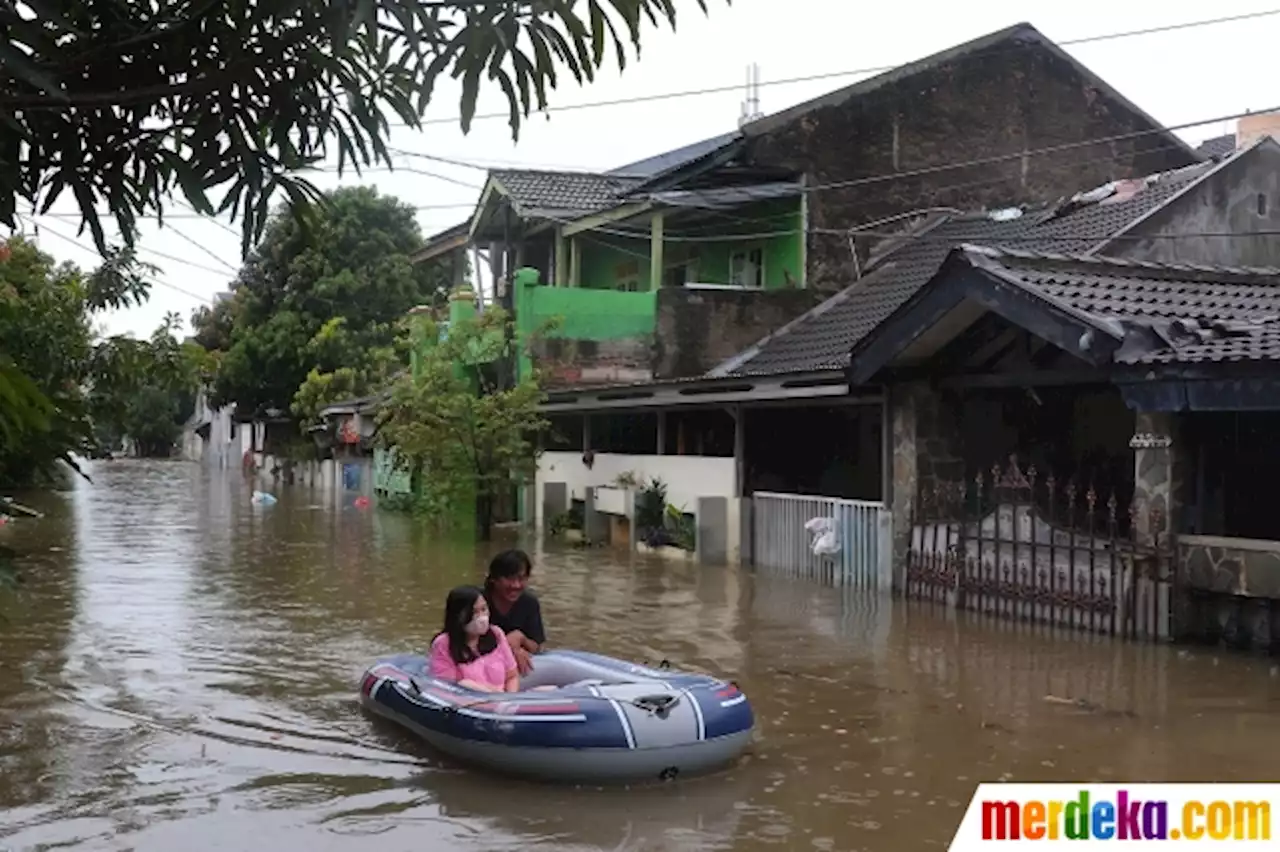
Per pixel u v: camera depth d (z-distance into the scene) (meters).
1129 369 11.10
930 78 22.73
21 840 6.33
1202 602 11.37
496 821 6.60
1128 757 7.82
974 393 14.82
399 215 41.91
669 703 7.36
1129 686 9.75
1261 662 10.58
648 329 23.20
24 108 4.24
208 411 73.25
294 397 40.47
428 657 8.95
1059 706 9.14
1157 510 11.47
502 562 8.75
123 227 4.73
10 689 9.72
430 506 23.92
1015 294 11.98
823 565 16.06
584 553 19.58
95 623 12.81
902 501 14.66
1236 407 10.30
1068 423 14.82
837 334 18.91
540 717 7.19
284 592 15.21
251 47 4.39
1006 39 22.91
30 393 3.99
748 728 7.61
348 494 36.34
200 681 10.04
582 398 20.48
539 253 28.41
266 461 50.75
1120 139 22.41
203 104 4.54
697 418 20.14
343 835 6.40
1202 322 11.11
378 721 8.67
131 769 7.56
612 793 7.06
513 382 22.77
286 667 10.62
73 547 20.67
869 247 22.42
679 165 21.73
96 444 5.95
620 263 27.06
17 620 12.95
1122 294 12.45
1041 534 12.66
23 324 9.14
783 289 22.05
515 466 21.92
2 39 3.64
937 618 13.05
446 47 4.13
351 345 39.53
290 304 41.06
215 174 4.61
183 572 17.22
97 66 4.46
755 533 17.58
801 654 11.20
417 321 24.11
